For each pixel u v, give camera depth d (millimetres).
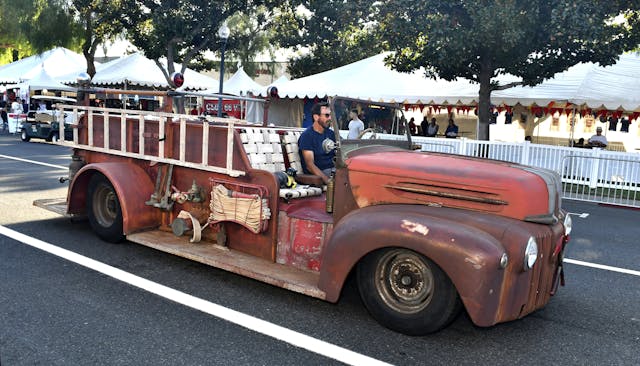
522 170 3947
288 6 27625
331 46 29953
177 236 5230
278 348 3432
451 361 3385
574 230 8086
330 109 4273
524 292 3574
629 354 3645
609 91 15273
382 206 3922
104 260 5094
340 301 4320
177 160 5125
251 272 4246
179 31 23219
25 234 5902
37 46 26703
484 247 3311
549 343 3764
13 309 3855
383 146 4766
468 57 13688
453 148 13812
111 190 5520
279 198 4516
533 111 17812
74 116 6059
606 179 12203
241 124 5598
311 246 4297
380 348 3506
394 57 15367
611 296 4891
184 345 3418
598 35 12133
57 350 3277
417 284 3662
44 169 11461
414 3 12844
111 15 23219
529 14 11719
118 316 3820
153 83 22297
